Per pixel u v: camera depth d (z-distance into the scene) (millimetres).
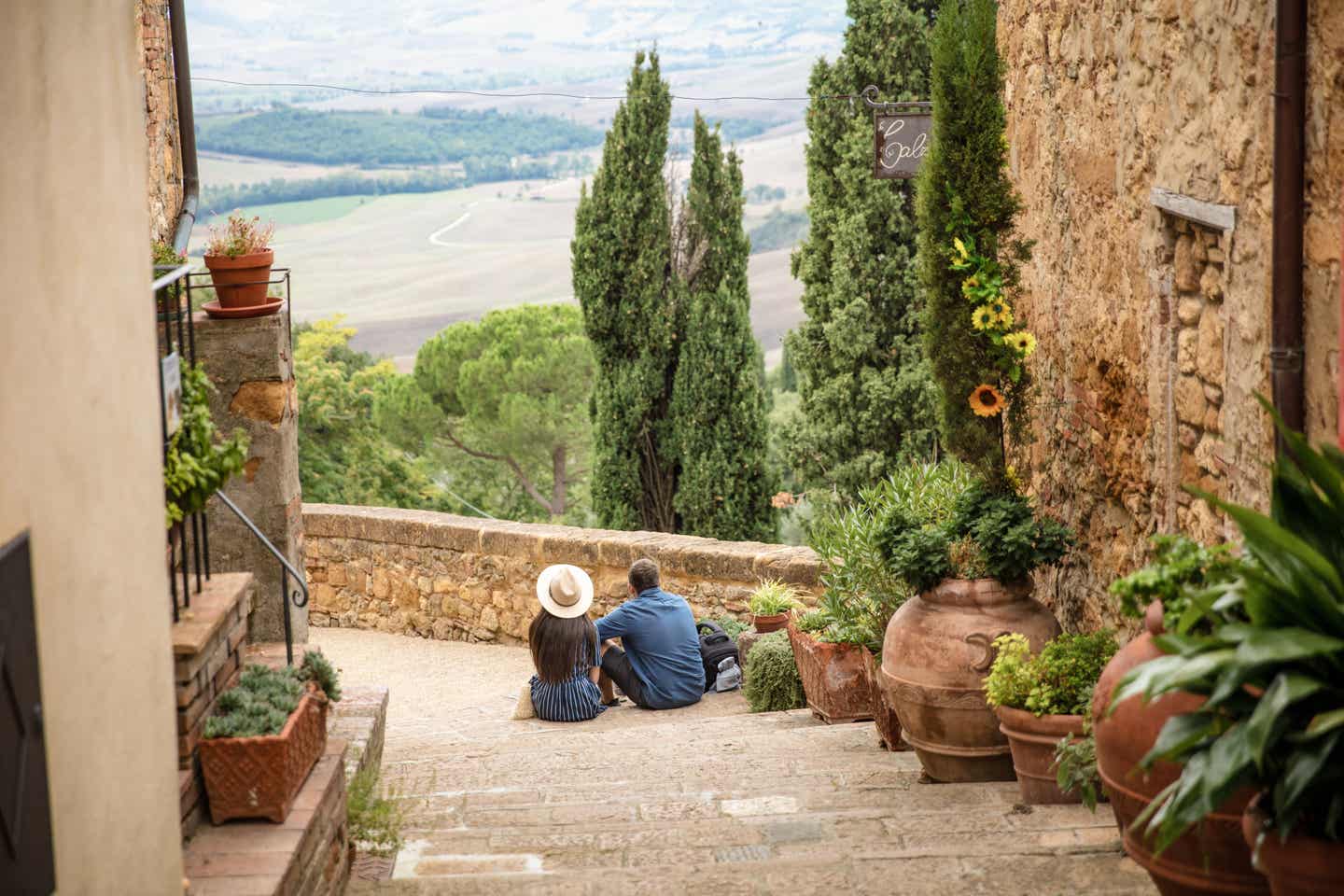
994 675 4871
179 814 3074
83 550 2408
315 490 23781
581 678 8086
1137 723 3236
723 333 16094
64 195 2408
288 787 3650
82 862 2320
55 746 2209
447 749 6934
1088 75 5758
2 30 2143
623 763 6160
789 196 130500
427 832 4855
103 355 2588
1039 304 6656
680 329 16344
